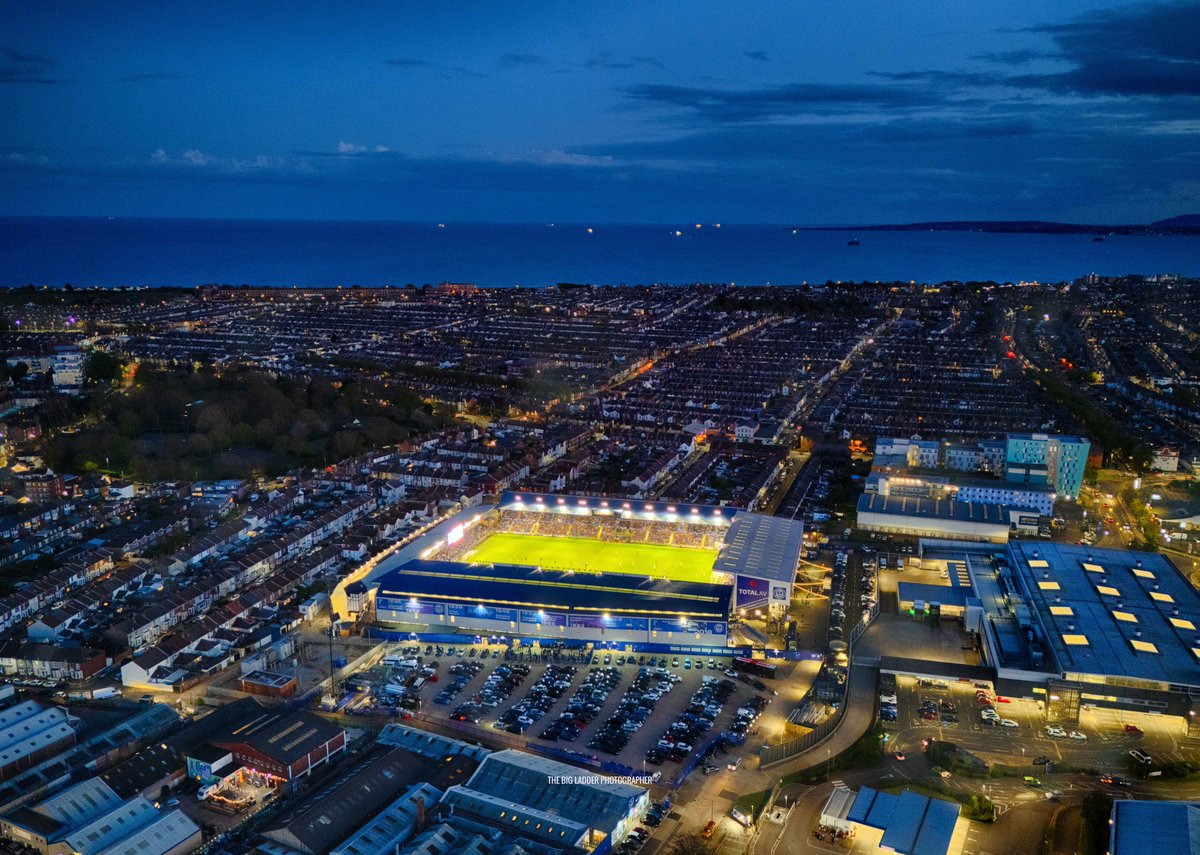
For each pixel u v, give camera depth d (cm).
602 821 16062
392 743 18975
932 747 19000
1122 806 16038
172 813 16088
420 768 17862
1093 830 16162
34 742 18600
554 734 19850
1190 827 15212
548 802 16675
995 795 17438
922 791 17562
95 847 15475
